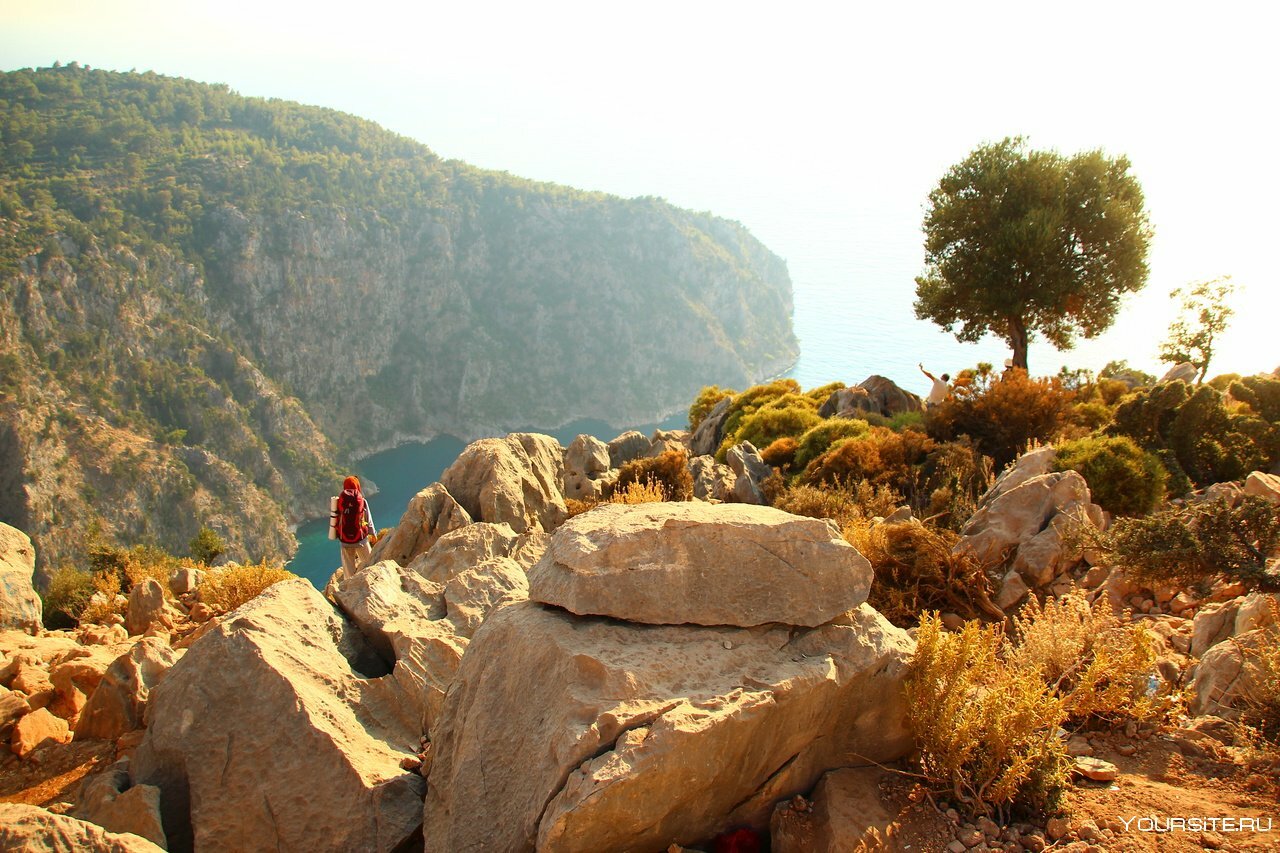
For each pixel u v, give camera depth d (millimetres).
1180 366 37469
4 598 11422
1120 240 31094
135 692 7609
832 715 5531
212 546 33531
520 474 15609
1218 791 5508
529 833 4703
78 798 6246
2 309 143500
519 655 5516
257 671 6129
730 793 5164
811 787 5656
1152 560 8789
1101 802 5395
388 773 5777
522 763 5059
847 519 13758
